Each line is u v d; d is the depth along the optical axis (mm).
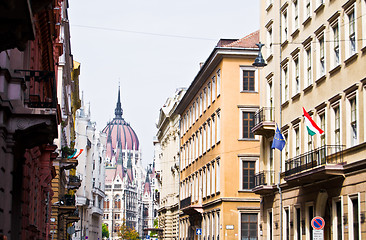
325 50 32750
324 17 33031
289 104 38656
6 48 13477
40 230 35719
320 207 33438
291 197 37844
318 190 33031
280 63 40594
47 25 29203
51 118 19359
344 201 29484
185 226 76125
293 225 37250
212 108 59656
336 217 30875
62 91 53156
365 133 27531
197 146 68375
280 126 40219
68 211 54688
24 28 12727
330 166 29172
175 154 88750
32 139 20953
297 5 37750
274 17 42500
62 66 52219
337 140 31016
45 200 40312
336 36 31516
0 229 17703
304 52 36062
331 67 31844
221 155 54594
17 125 19094
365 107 27625
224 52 54781
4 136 18641
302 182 34438
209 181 60500
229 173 54188
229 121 54812
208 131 61812
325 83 32594
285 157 39281
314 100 34250
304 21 36062
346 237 29188
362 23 28094
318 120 33500
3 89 18156
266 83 43969
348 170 29031
